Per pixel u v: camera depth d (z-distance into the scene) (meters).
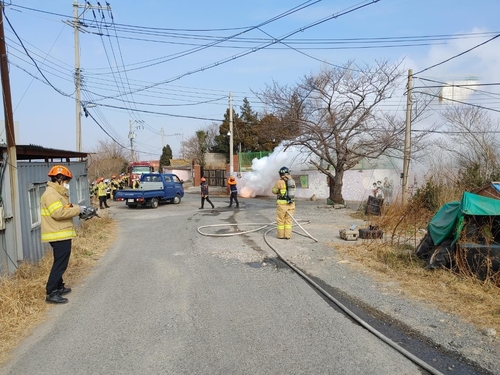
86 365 3.85
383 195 18.36
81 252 8.85
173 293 6.03
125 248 9.97
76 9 21.05
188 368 3.73
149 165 35.59
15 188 6.80
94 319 5.05
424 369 3.63
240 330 4.58
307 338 4.34
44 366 3.85
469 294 5.54
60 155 11.90
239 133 50.06
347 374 3.56
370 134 20.19
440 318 4.78
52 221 5.64
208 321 4.87
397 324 4.67
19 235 6.84
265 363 3.79
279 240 10.10
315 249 8.85
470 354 3.88
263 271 7.21
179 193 24.31
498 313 4.82
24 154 9.84
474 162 16.91
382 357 3.88
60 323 4.96
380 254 7.99
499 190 7.45
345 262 7.62
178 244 10.12
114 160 51.91
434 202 13.12
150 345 4.25
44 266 7.25
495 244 6.42
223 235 11.08
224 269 7.41
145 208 21.64
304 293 5.90
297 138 20.25
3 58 6.75
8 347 4.31
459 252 6.41
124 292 6.16
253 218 15.36
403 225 10.29
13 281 6.02
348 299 5.58
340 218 14.71
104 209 20.78
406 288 5.94
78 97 21.50
